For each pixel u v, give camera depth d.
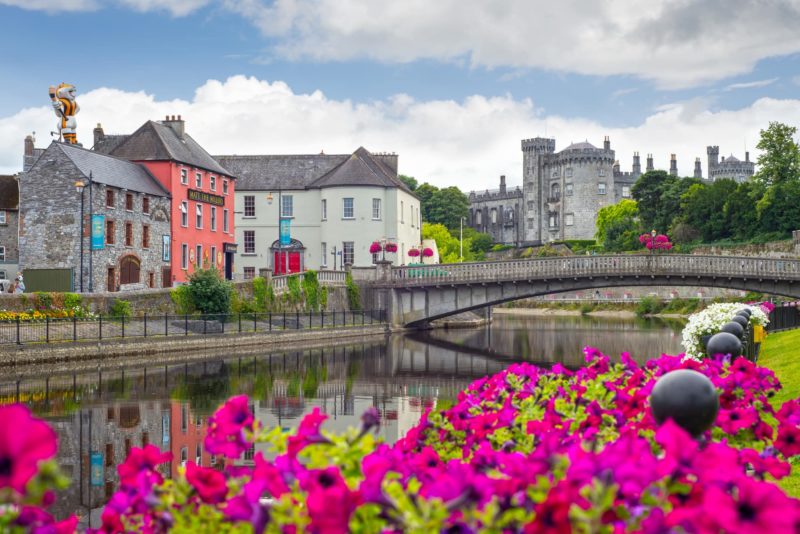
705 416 7.07
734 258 47.75
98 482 13.55
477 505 4.66
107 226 47.62
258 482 4.98
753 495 3.98
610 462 4.53
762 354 27.69
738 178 166.38
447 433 8.68
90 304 38.44
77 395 24.03
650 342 47.97
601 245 124.25
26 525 3.99
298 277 54.94
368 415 5.49
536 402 9.64
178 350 39.03
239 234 70.06
